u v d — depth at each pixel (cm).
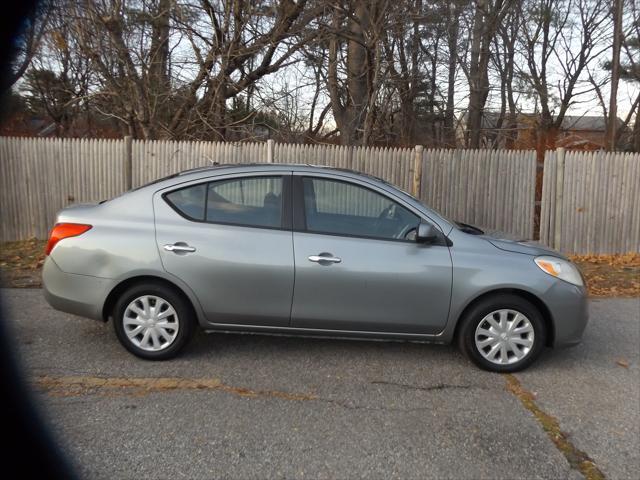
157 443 315
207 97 1097
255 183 437
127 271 418
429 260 422
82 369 415
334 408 366
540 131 1736
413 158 919
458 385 410
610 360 473
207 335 498
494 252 430
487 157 929
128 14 1038
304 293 420
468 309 431
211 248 418
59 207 933
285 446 316
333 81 1182
